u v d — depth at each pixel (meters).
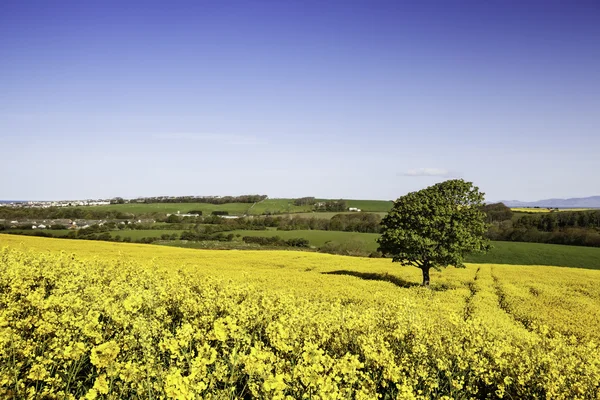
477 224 32.41
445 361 7.57
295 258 44.25
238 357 6.00
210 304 9.55
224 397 5.37
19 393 4.85
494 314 17.69
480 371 7.43
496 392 7.20
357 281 26.16
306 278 26.31
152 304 9.03
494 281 32.94
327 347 8.22
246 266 34.75
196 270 16.22
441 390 7.15
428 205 31.86
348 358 6.39
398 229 31.44
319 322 8.73
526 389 7.29
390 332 8.99
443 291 25.92
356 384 6.61
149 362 5.82
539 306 21.30
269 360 6.32
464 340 9.02
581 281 33.50
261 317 9.06
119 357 6.35
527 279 34.31
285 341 7.22
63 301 7.76
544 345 9.30
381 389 7.19
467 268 43.41
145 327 6.97
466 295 24.81
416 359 7.54
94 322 6.54
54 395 5.07
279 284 21.92
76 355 5.57
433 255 29.52
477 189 33.53
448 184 34.00
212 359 5.52
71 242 46.69
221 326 6.64
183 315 9.66
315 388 5.57
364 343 7.71
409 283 31.27
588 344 9.17
